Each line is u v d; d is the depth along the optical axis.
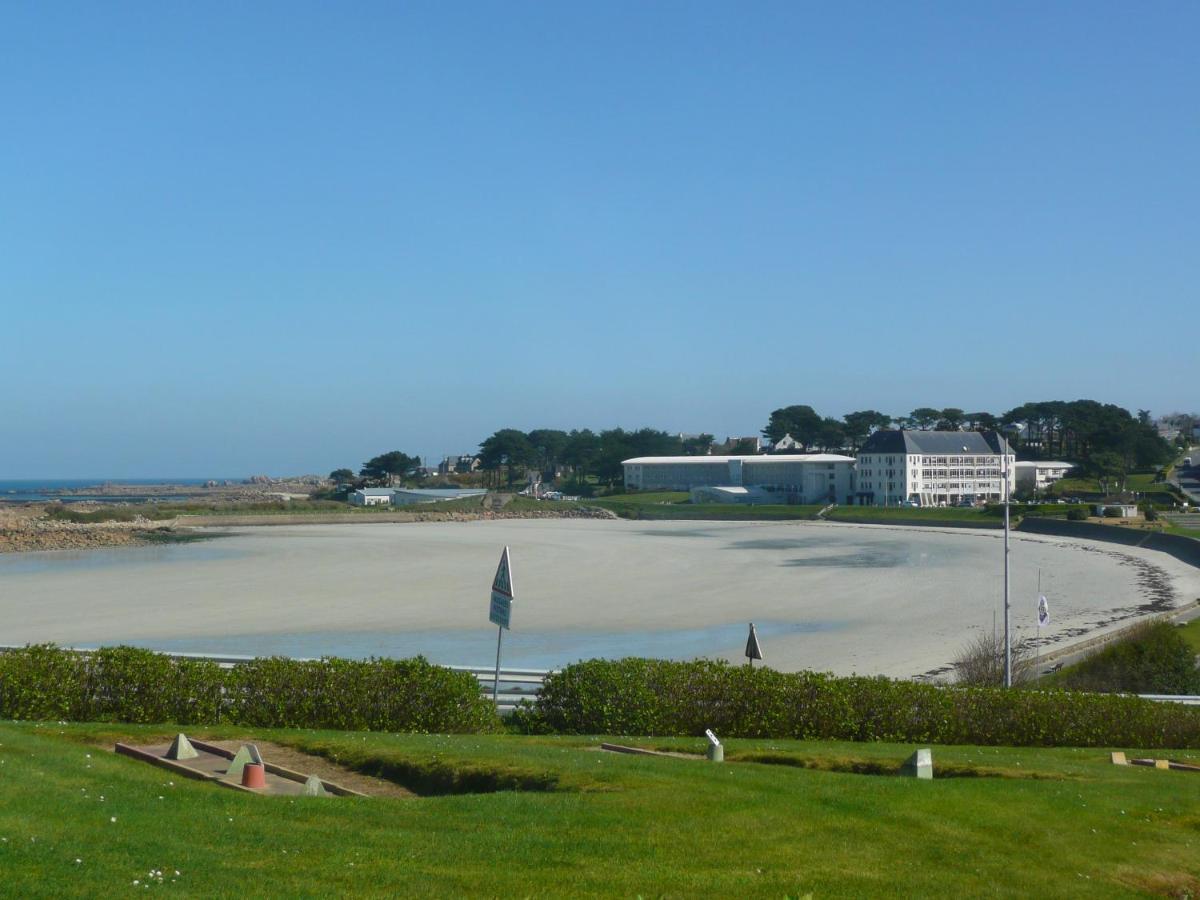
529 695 29.98
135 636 51.44
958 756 18.88
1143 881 12.03
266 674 22.19
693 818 12.60
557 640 51.66
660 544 125.69
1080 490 199.12
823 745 20.14
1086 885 11.62
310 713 21.94
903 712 22.66
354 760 16.97
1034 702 23.20
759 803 13.31
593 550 114.94
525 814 12.55
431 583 77.88
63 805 11.95
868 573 87.38
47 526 145.12
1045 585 80.38
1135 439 199.25
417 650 48.06
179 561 98.31
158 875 9.77
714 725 22.64
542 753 16.70
